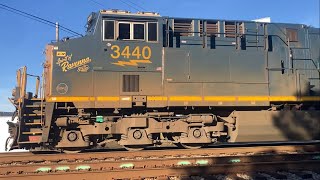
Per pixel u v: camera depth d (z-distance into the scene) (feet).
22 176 20.99
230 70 34.37
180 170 23.25
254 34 37.40
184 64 33.42
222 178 22.66
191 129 32.83
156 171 22.93
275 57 36.70
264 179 22.34
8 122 30.63
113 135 32.94
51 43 32.19
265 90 34.91
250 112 33.73
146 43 33.06
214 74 33.91
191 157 26.94
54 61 31.32
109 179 21.93
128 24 32.99
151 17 33.42
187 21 35.96
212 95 33.50
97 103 31.55
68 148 31.83
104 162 24.66
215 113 35.83
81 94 31.42
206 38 35.78
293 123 34.12
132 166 24.79
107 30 32.53
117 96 31.96
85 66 31.78
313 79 38.06
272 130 33.71
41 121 30.76
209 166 23.75
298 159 27.81
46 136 30.01
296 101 35.88
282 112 34.12
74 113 32.24
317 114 34.63
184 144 33.78
